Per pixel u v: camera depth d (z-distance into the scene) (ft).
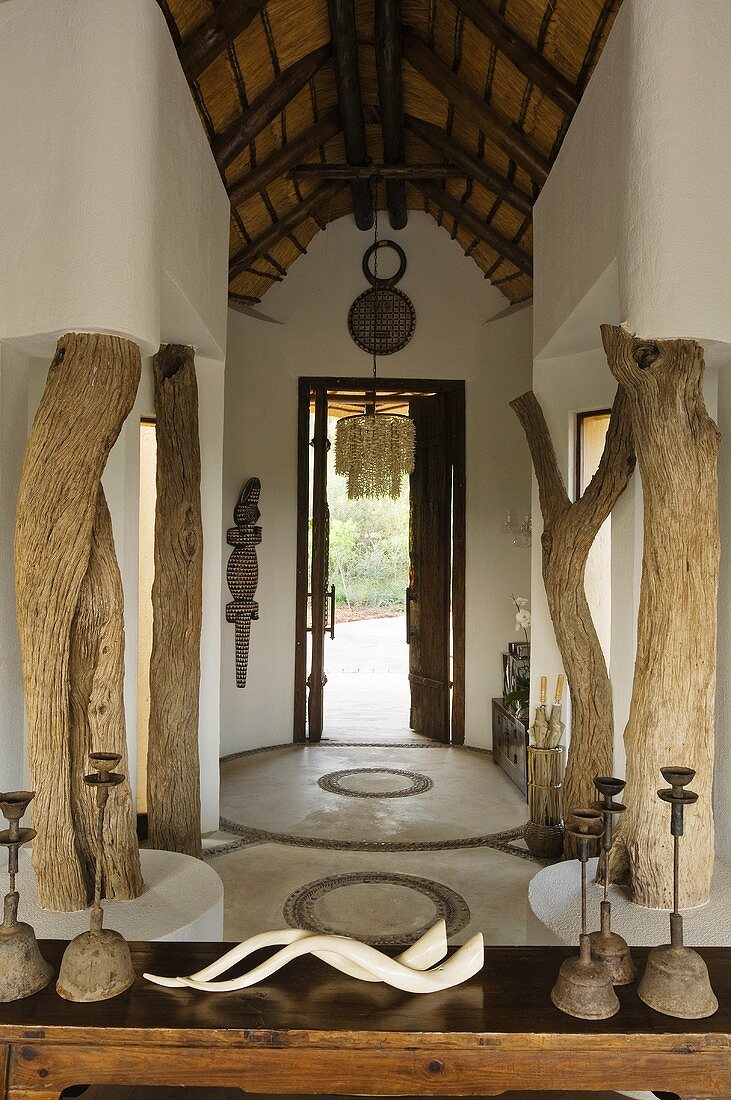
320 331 24.82
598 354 15.17
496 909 13.28
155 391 14.93
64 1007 5.82
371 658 43.57
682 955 6.04
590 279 11.80
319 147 20.07
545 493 15.03
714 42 9.43
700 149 9.32
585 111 12.26
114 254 9.38
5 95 9.89
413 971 6.08
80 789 9.67
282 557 24.89
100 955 6.07
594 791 13.67
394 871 14.93
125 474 14.02
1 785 11.09
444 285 24.80
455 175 19.94
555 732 15.84
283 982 6.22
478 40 15.20
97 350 9.46
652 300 9.43
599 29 12.53
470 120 16.87
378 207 24.25
